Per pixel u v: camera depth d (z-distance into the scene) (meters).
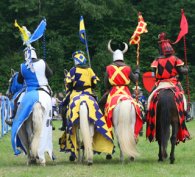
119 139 22.09
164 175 19.89
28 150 23.23
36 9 72.50
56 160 25.06
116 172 20.64
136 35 25.28
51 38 72.56
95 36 74.75
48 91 23.33
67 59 73.31
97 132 23.23
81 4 70.31
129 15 76.44
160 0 77.88
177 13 74.00
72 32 74.44
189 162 23.67
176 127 22.80
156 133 23.67
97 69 70.06
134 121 22.42
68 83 23.73
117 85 23.56
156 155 26.59
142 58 73.81
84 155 24.22
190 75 72.00
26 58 23.38
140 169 21.39
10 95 25.27
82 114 22.17
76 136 23.52
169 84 23.55
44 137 22.39
